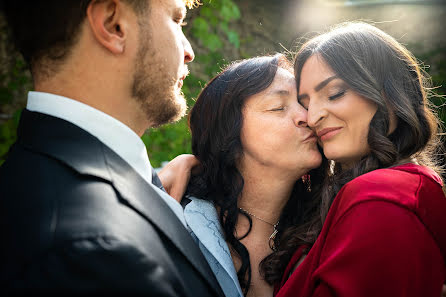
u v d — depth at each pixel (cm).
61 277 74
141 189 99
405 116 127
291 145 149
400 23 618
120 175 97
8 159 97
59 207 82
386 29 619
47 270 74
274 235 159
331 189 141
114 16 103
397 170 118
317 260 120
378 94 127
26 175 89
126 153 108
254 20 627
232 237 153
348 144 132
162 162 384
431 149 145
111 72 105
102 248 78
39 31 102
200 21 428
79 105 102
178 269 96
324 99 135
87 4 100
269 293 151
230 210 154
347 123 131
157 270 85
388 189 109
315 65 136
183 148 404
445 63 564
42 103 103
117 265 79
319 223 149
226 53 579
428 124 134
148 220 94
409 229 102
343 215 112
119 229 84
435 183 117
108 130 105
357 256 104
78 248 77
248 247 156
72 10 101
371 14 631
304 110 149
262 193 157
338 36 136
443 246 109
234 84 152
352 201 112
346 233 109
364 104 129
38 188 86
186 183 159
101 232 80
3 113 471
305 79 140
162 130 406
